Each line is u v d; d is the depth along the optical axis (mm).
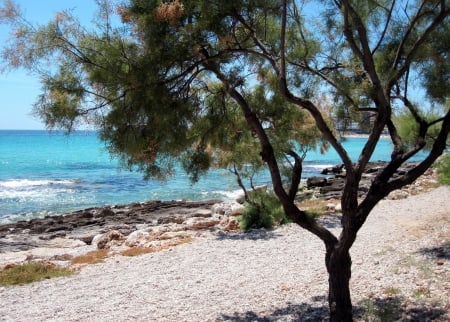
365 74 6215
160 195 29203
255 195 15484
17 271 11266
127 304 8289
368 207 5512
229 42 5609
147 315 7562
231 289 8812
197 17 5336
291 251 11836
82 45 5168
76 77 5266
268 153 5711
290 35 6441
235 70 6230
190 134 6340
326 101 6887
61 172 42969
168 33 5250
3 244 16797
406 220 14070
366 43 5328
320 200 20719
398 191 19844
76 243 16703
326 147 13836
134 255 12742
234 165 14750
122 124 5445
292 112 9172
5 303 8844
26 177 38938
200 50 5500
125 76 5199
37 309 8344
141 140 5449
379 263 9281
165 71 5465
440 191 19359
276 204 15258
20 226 20125
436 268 8281
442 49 6641
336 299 5707
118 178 37906
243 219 15109
